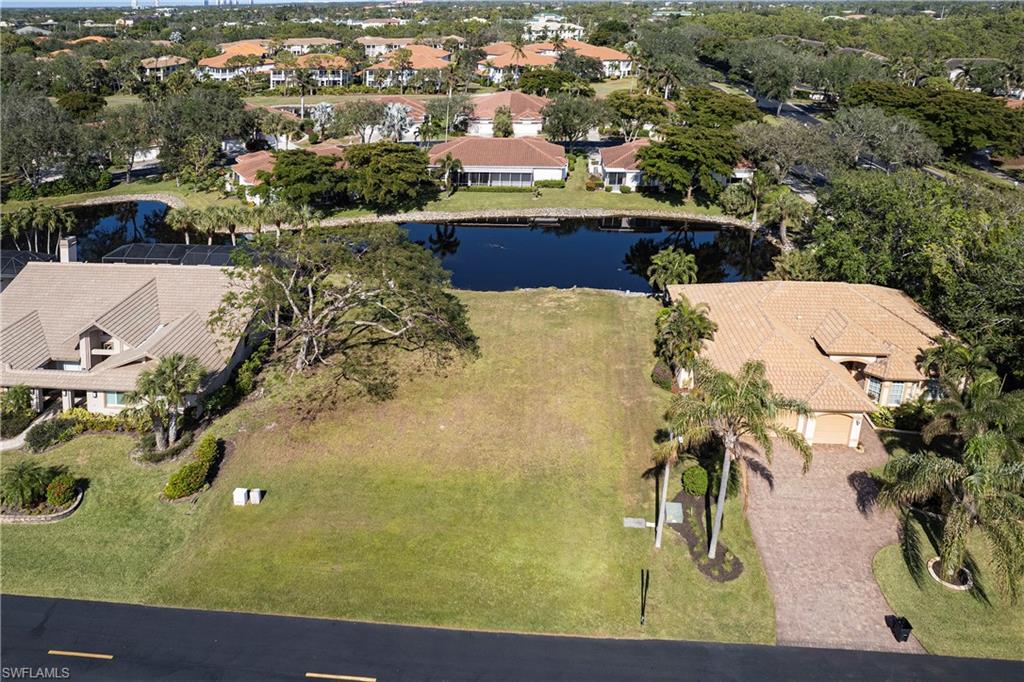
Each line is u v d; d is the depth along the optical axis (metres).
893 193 65.00
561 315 65.00
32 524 37.31
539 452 44.03
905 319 53.22
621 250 87.31
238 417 46.97
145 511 38.34
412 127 124.94
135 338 49.19
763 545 36.62
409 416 47.53
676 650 30.50
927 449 45.09
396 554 35.47
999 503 30.78
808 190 103.00
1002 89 156.50
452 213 96.31
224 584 33.47
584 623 31.84
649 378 53.22
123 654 29.56
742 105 118.25
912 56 175.38
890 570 35.09
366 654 29.83
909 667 29.86
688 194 102.38
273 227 89.12
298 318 55.38
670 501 39.62
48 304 51.78
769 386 33.28
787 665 29.81
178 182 104.56
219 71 174.00
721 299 58.31
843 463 43.62
